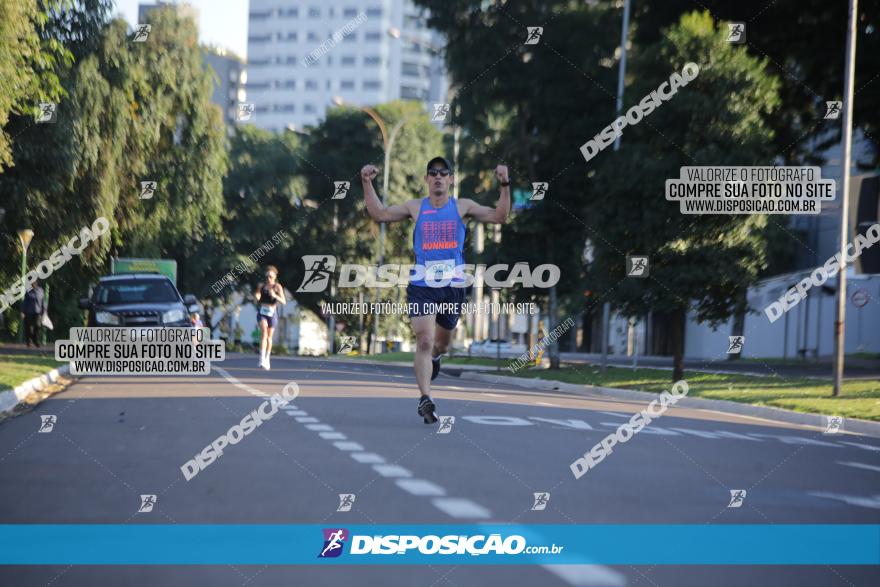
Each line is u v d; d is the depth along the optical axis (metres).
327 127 85.31
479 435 13.66
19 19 22.20
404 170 84.94
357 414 16.48
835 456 13.29
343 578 6.20
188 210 50.84
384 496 8.80
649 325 83.12
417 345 14.17
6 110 23.02
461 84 45.34
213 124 50.53
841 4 36.56
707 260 31.55
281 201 81.31
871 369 43.66
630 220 32.66
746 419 20.11
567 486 9.57
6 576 6.19
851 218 33.41
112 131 40.06
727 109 31.61
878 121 38.16
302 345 93.75
